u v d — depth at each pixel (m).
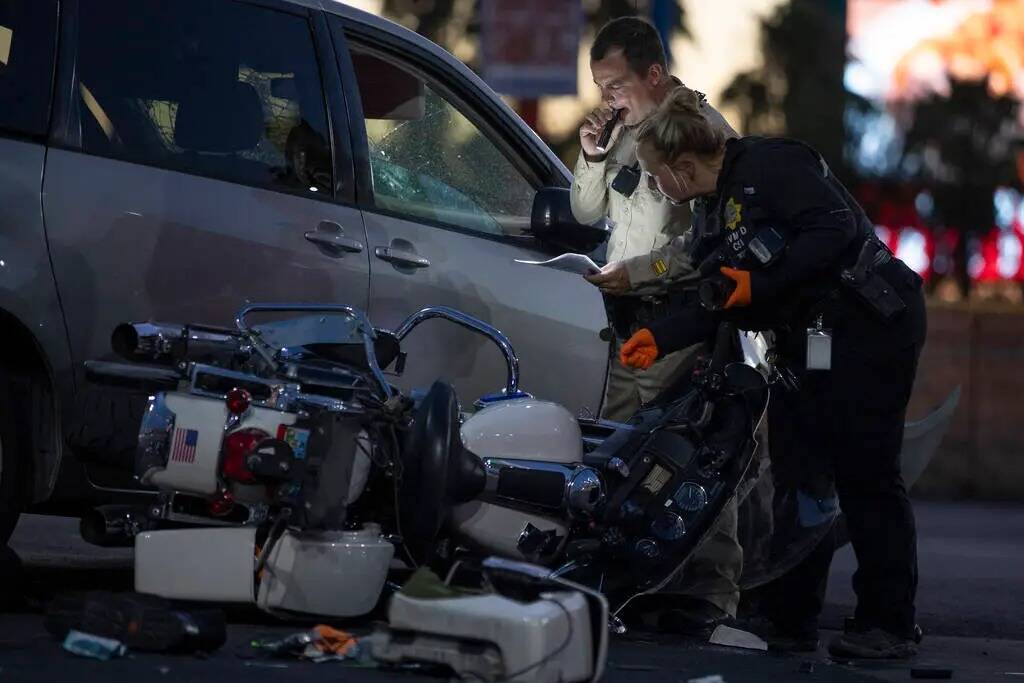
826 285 21.11
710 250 21.45
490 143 26.17
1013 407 49.78
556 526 21.44
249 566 18.72
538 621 16.89
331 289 23.34
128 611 18.42
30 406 21.44
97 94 22.02
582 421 22.98
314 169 23.75
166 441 18.55
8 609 21.39
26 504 21.67
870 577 21.80
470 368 24.80
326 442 18.59
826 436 21.55
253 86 23.39
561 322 25.83
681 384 22.83
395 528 20.25
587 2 69.62
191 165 22.58
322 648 18.72
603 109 24.77
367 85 24.84
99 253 21.50
